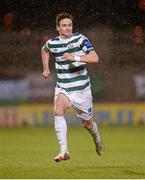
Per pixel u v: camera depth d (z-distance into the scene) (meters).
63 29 28.08
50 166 30.70
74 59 27.27
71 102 28.66
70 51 28.41
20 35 66.31
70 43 28.36
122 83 72.19
